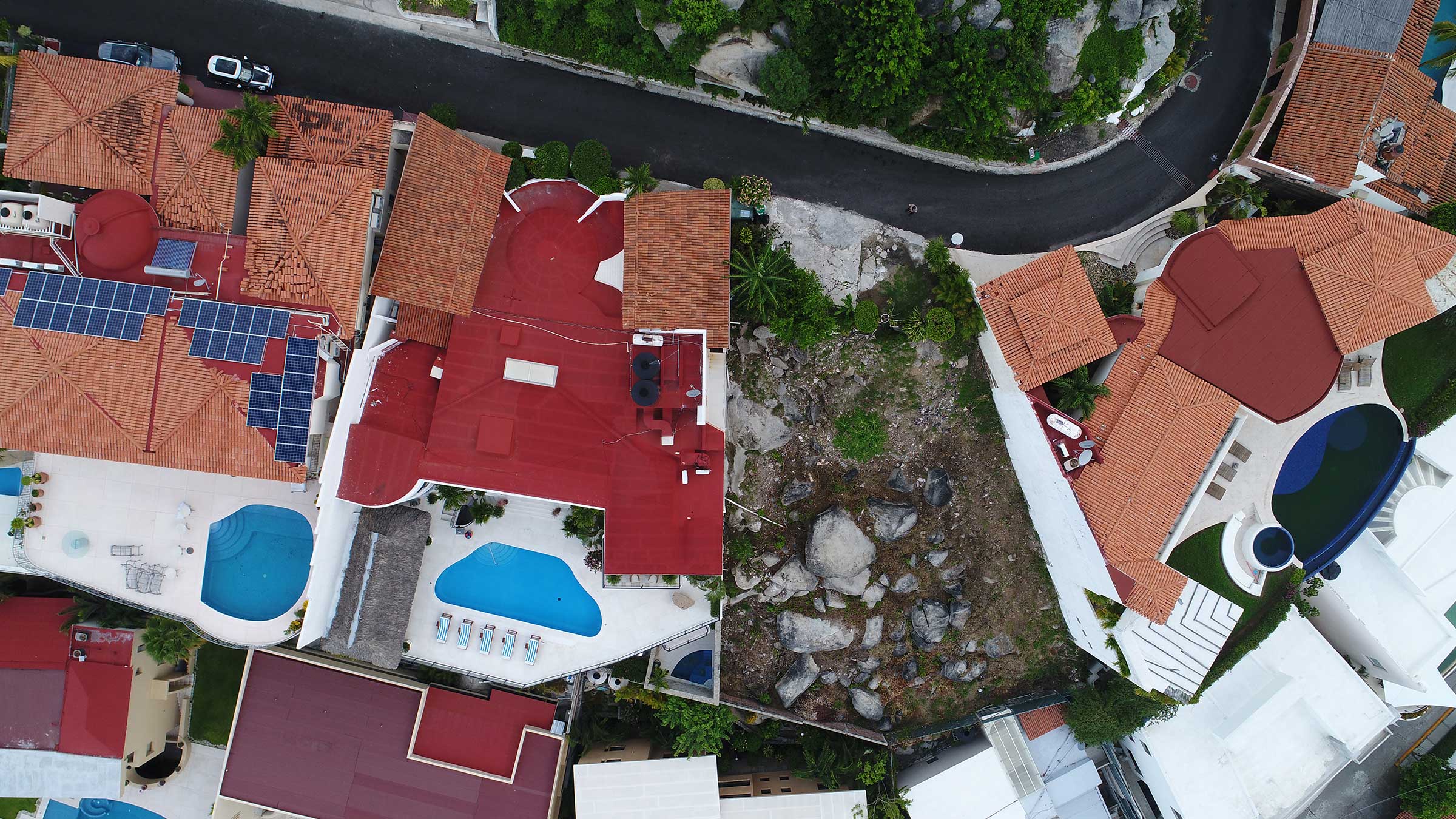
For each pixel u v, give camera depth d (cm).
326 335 2750
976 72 3002
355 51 3228
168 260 2736
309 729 3338
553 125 3303
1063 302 3000
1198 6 3409
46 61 2803
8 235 2803
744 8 2959
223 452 2753
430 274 2816
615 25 3083
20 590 3472
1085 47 3184
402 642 3131
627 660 3428
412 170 2800
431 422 2956
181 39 3180
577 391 3003
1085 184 3447
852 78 2994
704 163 3347
